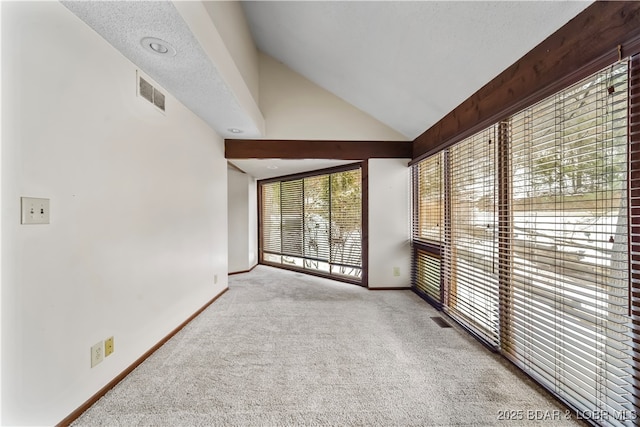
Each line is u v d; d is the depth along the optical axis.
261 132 3.40
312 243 4.67
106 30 1.47
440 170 2.93
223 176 3.53
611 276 1.20
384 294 3.50
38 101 1.20
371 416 1.40
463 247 2.48
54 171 1.27
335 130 3.66
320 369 1.81
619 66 1.17
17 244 1.12
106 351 1.58
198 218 2.81
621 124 1.19
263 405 1.48
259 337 2.28
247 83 2.90
